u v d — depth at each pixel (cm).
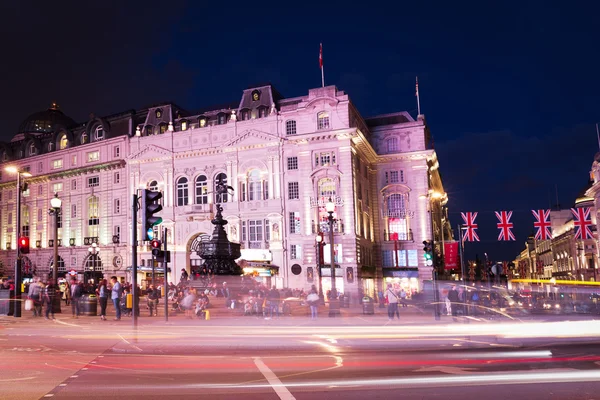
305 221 6206
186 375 1268
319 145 6278
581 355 1599
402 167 7169
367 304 3525
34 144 8569
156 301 3234
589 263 10194
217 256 4247
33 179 8169
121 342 1886
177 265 6706
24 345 1858
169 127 7088
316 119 6338
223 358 1570
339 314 3234
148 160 7094
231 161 6631
